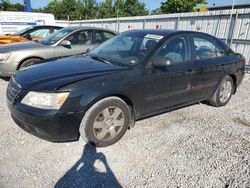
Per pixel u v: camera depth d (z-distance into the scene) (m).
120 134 3.08
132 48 3.54
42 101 2.52
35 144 2.93
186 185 2.33
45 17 13.09
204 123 3.81
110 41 4.09
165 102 3.54
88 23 18.17
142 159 2.73
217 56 4.32
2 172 2.40
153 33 3.73
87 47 6.26
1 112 3.81
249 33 8.62
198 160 2.76
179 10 27.83
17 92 2.70
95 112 2.76
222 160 2.78
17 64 5.28
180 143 3.12
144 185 2.31
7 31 12.18
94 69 2.99
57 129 2.56
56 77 2.75
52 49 5.71
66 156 2.72
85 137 2.81
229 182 2.41
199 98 4.15
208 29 10.05
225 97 4.68
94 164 2.61
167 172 2.52
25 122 2.58
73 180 2.34
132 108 3.19
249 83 7.06
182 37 3.74
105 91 2.77
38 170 2.46
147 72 3.16
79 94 2.61
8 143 2.91
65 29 6.48
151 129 3.48
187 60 3.73
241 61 4.80
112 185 2.30
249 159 2.83
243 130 3.63
